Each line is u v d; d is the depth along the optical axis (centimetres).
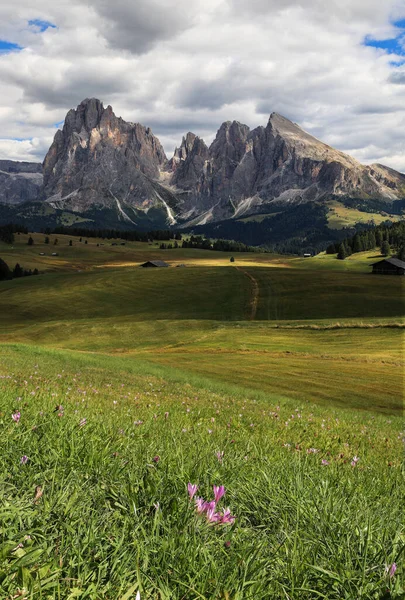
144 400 1451
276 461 479
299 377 4659
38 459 344
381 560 242
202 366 5238
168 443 479
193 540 244
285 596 212
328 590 222
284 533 268
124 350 7519
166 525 268
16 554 206
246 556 234
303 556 242
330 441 916
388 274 16850
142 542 231
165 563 226
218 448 488
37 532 232
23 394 728
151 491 315
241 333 8250
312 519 297
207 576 216
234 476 381
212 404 1692
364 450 876
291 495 340
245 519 309
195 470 376
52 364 3397
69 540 231
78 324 9794
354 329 7981
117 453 406
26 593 178
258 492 344
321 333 7888
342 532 276
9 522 240
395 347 6625
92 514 261
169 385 2997
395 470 591
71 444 389
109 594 197
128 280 15738
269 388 4072
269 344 7169
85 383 2092
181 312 11975
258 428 988
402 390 4178
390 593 207
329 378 4653
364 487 428
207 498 322
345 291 13000
